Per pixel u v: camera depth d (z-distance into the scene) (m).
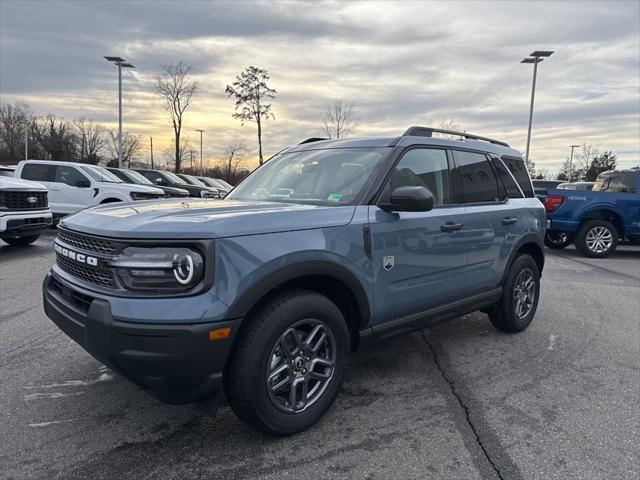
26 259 8.40
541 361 4.07
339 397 3.33
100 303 2.37
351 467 2.52
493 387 3.53
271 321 2.55
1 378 3.52
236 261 2.40
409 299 3.39
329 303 2.84
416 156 3.61
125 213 2.75
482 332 4.84
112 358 2.34
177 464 2.52
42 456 2.56
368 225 3.05
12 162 61.31
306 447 2.70
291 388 2.73
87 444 2.69
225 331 2.35
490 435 2.86
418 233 3.38
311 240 2.72
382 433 2.86
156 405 3.14
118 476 2.40
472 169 4.16
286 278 2.57
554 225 10.31
